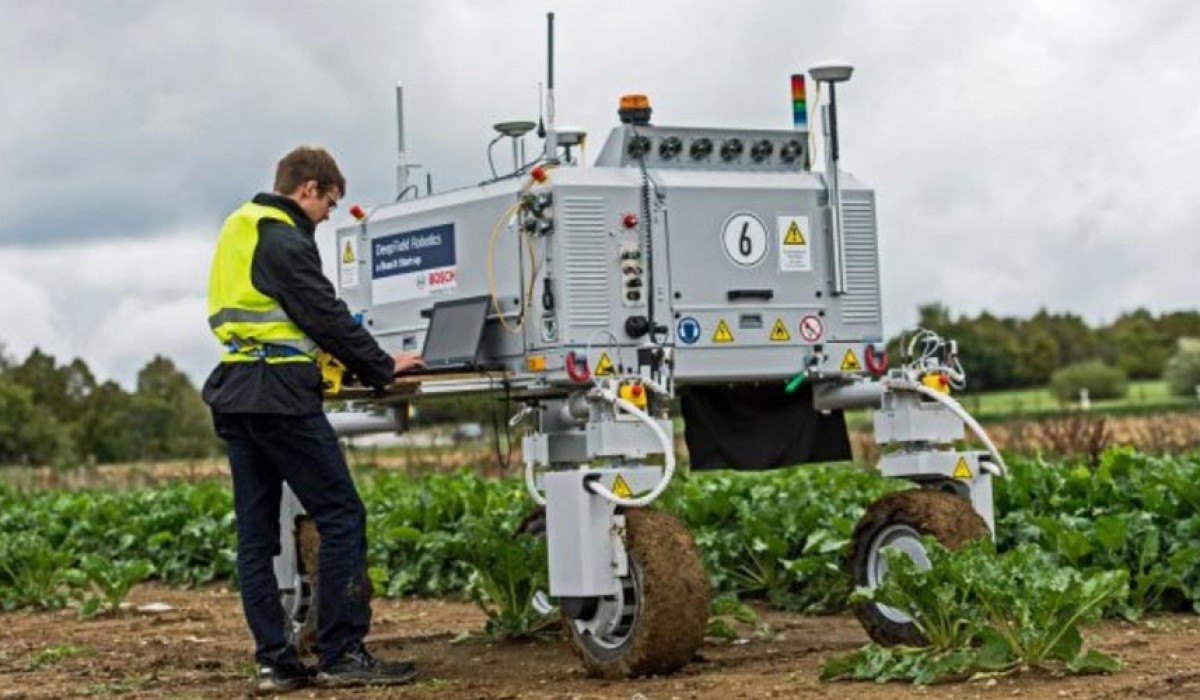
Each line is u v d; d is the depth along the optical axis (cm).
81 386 5575
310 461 982
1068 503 1382
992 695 851
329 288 974
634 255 1011
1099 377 6638
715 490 1511
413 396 1069
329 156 998
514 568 1154
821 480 1719
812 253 1056
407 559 1634
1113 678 881
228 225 991
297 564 1155
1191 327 7781
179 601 1683
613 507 961
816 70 1058
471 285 1070
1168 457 1650
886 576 952
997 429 2764
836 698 863
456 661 1093
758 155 1066
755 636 1169
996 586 892
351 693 968
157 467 3653
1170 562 1195
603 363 1001
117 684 1038
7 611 1597
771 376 1041
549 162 1055
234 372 979
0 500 2562
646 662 949
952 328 7425
